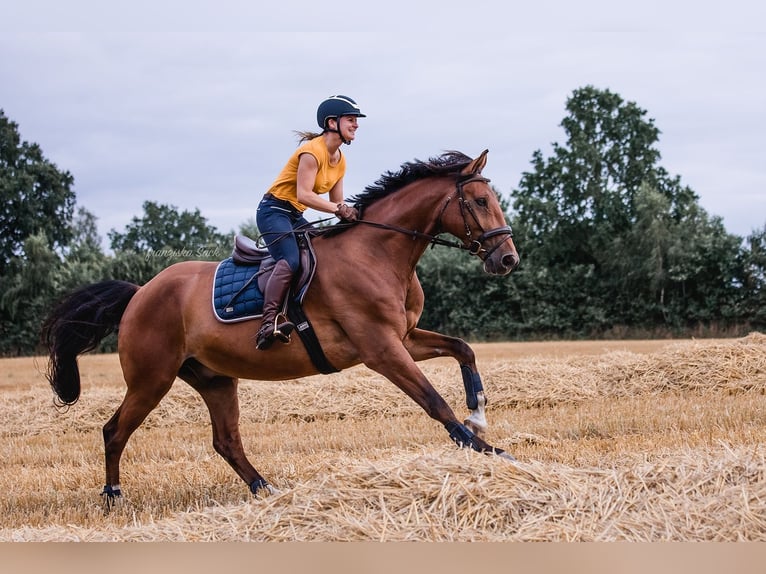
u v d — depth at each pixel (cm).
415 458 548
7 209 4941
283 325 594
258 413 1225
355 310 593
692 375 1264
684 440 792
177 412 1232
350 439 950
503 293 3675
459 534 464
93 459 927
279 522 503
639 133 4278
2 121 5056
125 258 3397
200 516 541
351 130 619
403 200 611
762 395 1155
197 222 4047
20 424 1235
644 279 3628
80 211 6462
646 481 511
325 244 621
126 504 666
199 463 841
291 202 631
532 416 1056
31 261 3959
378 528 476
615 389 1268
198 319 648
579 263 4106
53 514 653
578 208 4156
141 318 677
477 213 591
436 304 3741
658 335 3459
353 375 1463
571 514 480
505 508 487
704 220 3694
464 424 589
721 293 3462
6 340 3778
